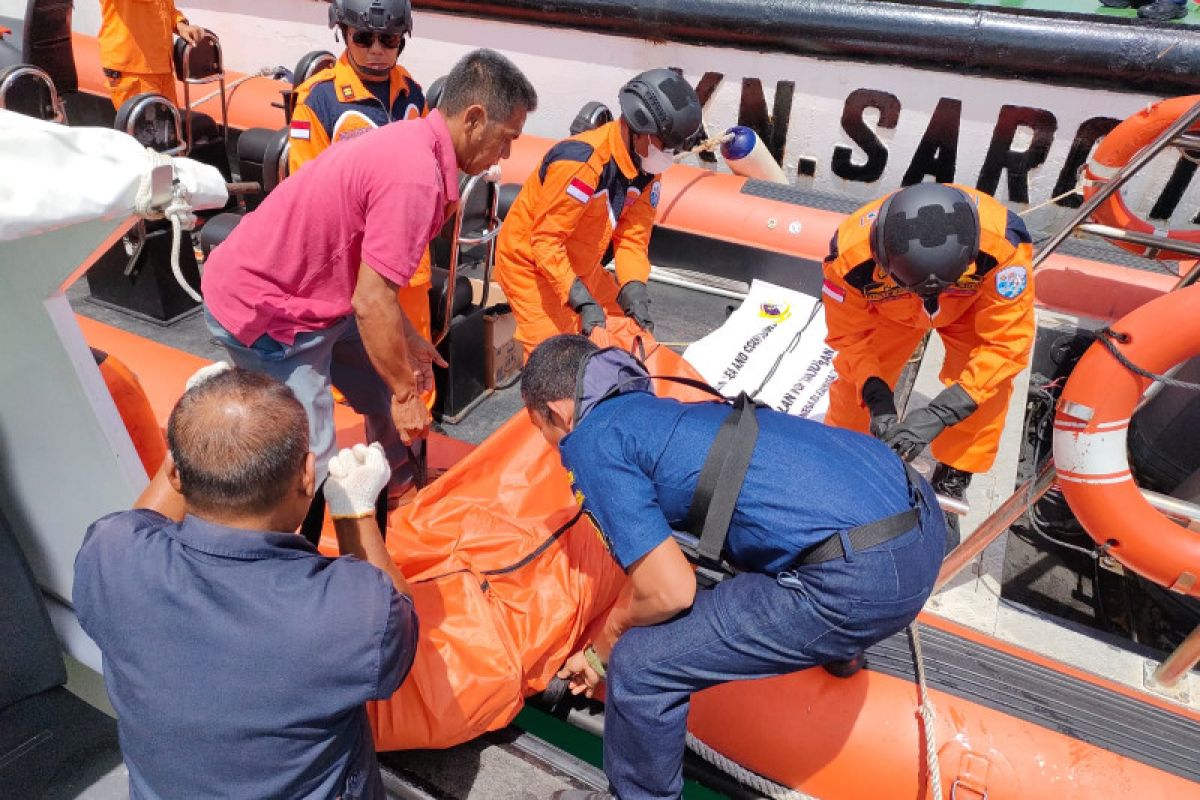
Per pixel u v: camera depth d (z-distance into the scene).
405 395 2.08
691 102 2.63
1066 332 3.98
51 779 1.58
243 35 6.48
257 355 2.06
